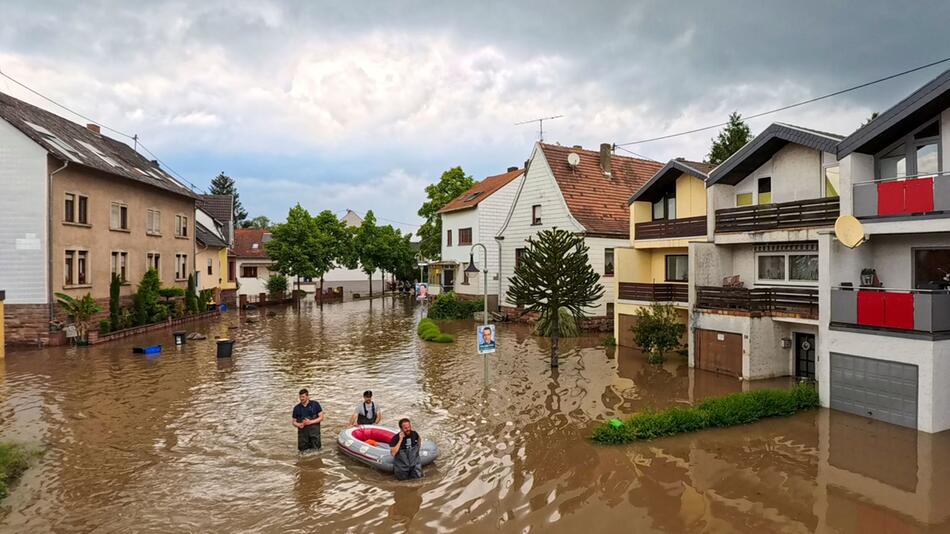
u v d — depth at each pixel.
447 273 41.91
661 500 9.18
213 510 8.96
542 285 18.94
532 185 31.05
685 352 20.95
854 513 8.68
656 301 21.42
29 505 9.12
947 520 8.44
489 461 10.88
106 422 13.41
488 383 17.08
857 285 14.34
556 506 9.02
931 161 13.27
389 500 9.30
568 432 12.47
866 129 13.55
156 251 32.34
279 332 29.20
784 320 16.52
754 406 13.10
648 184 22.48
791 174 17.16
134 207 30.00
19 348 23.17
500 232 33.78
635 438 11.82
